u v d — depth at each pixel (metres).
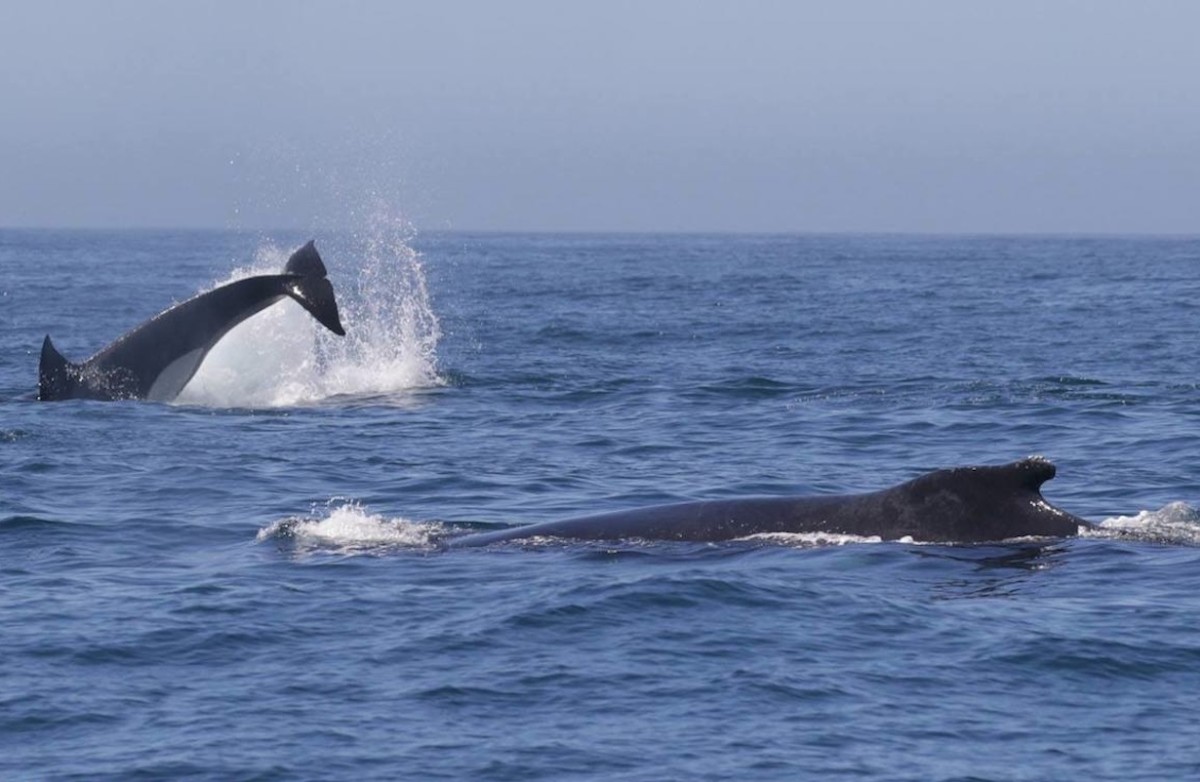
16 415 109.12
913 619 56.06
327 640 54.44
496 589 60.88
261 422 111.56
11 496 82.12
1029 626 55.03
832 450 101.56
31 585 62.84
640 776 42.56
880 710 47.41
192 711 47.56
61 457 94.38
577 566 64.50
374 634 55.09
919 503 67.62
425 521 77.00
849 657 52.09
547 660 52.00
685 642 53.69
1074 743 44.81
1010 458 97.38
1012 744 44.72
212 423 109.94
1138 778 42.28
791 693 48.81
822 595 58.78
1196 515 72.00
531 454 99.38
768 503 69.75
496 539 69.69
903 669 50.94
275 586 61.94
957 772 42.69
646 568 63.72
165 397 117.94
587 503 82.94
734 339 199.25
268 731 45.84
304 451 99.00
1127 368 159.00
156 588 62.00
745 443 104.69
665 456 99.06
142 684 50.09
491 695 48.81
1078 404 123.62
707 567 62.78
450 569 64.75
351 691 49.25
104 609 58.59
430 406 123.31
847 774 42.62
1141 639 53.62
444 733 45.66
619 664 51.56
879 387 139.38
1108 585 60.41
